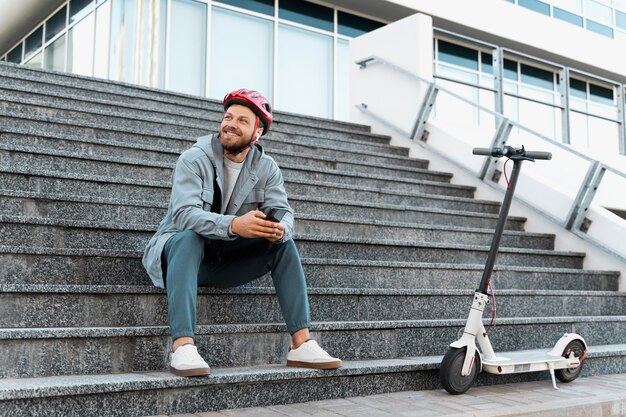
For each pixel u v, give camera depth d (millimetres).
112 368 2734
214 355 2973
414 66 7258
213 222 2801
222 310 3209
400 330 3520
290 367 2961
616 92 8969
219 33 10492
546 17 13758
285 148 6211
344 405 2832
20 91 5516
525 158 3162
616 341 4434
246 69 10734
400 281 4164
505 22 13023
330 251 4250
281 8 11258
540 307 4445
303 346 2955
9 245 3270
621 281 5219
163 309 3072
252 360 3072
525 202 6000
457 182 6609
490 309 4211
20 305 2791
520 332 3971
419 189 6168
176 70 10016
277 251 3035
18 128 4750
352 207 5172
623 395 3172
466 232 5309
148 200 4305
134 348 2787
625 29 15523
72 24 11875
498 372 3229
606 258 5340
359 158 6562
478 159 6406
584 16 14742
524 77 13695
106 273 3211
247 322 3275
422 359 3385
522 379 3545
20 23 13383
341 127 7516
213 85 10336
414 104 7207
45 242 3369
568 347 3498
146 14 9969
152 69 9766
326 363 2922
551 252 5324
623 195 8602
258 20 10953
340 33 11922
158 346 2834
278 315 3373
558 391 3279
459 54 12781
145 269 3229
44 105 5312
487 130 7527
